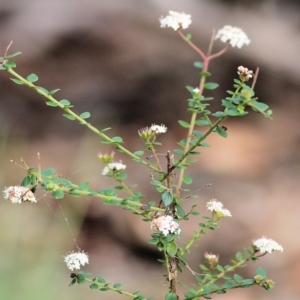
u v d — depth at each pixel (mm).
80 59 2098
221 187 1386
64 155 1562
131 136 1801
